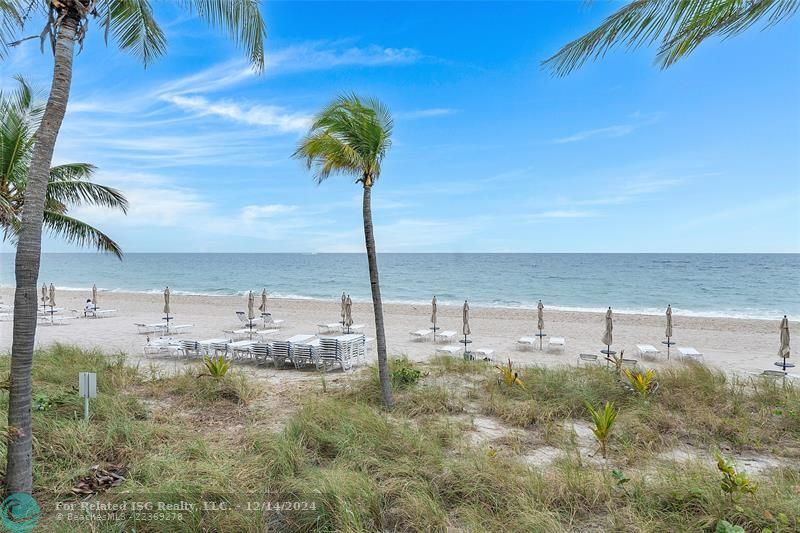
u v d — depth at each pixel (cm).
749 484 401
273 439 529
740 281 4584
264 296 1900
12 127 894
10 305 2781
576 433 605
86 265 10112
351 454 496
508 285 4650
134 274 7100
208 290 4612
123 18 571
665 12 367
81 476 457
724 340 1581
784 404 683
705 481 425
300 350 1077
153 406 720
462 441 563
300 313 2480
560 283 4750
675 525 366
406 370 859
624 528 367
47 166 398
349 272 7000
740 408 672
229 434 604
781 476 451
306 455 506
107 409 630
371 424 579
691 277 5069
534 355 1333
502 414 675
